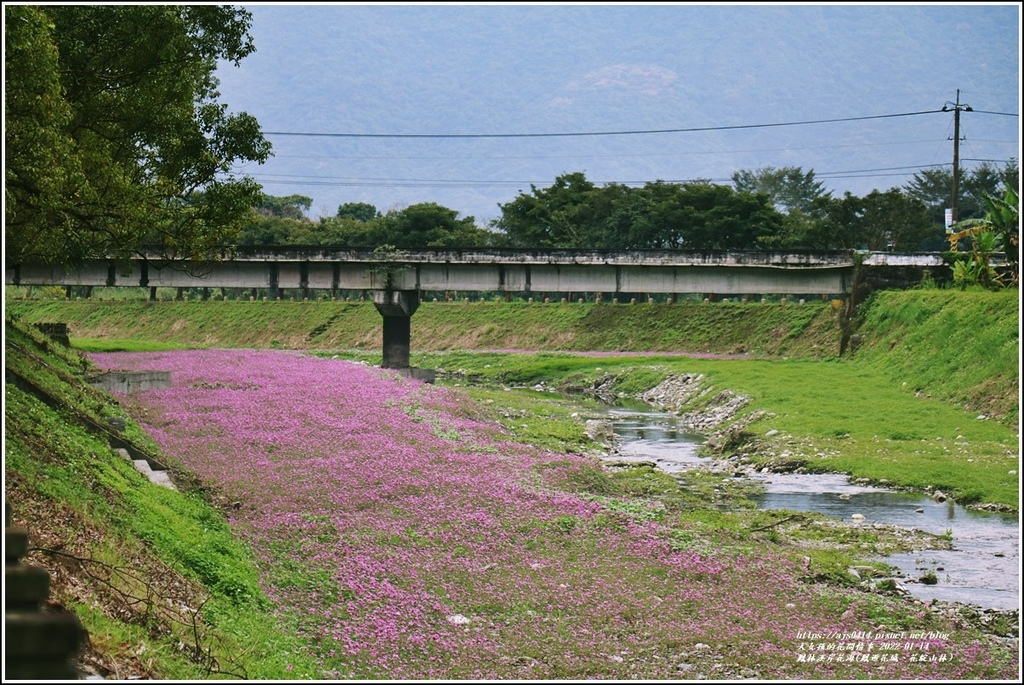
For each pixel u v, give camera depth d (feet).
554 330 288.30
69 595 47.34
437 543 72.90
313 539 72.79
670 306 275.80
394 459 98.22
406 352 221.87
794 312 241.76
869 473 105.91
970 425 128.26
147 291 403.13
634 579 67.15
